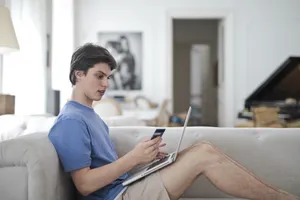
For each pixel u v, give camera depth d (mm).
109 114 3316
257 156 1834
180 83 9500
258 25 6465
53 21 4812
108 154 1507
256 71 6484
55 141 1335
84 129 1366
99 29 6465
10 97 2426
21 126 1928
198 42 8984
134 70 6477
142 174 1429
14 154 1163
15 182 1166
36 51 3889
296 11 6445
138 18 6469
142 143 1382
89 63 1443
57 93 4391
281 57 6477
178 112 9539
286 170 1826
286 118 4812
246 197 1371
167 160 1439
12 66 3338
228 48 6465
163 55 6473
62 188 1382
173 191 1406
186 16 6484
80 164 1319
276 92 5398
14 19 3367
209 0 6461
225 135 1856
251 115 5246
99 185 1318
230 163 1404
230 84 6453
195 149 1451
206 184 1812
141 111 5426
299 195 1812
